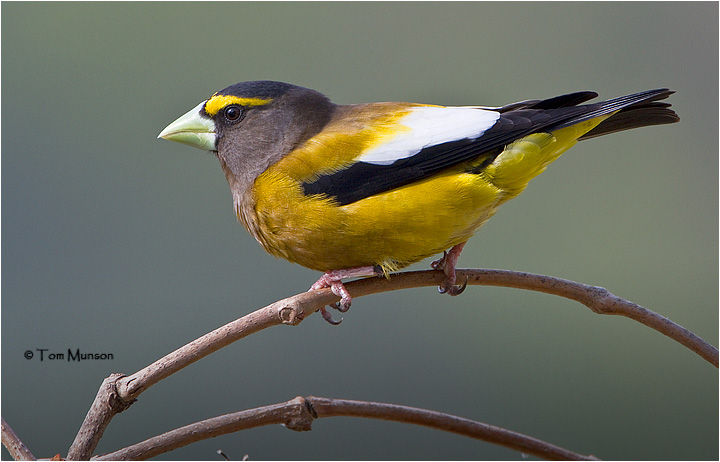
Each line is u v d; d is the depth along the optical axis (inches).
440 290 138.0
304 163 138.3
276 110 138.8
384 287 137.9
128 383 135.7
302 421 136.1
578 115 138.1
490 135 138.1
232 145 138.9
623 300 137.2
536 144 138.0
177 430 135.8
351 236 138.0
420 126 138.3
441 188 137.9
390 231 138.0
